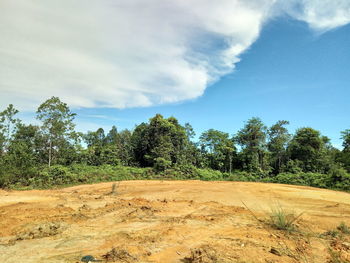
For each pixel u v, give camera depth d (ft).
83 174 76.13
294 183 79.51
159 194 44.93
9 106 86.84
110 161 115.55
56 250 16.28
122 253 15.01
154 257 14.94
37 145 98.07
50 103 96.89
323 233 20.58
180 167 96.73
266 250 15.87
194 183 67.87
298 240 18.31
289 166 115.96
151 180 78.23
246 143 131.23
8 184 61.05
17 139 95.71
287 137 132.46
